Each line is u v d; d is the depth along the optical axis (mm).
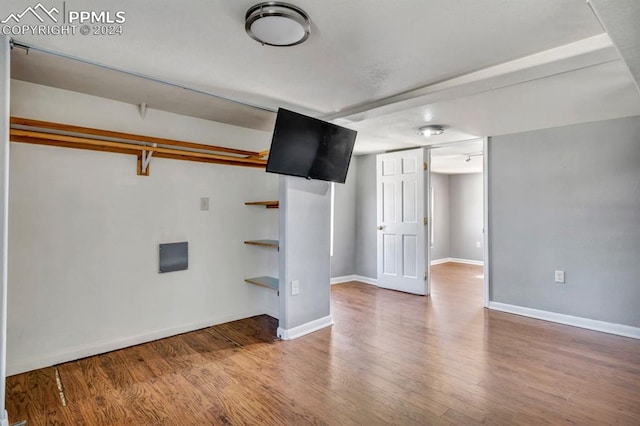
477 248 7219
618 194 3217
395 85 2396
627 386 2234
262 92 2545
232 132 3535
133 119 2895
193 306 3279
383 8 1477
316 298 3334
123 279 2859
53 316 2533
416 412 1951
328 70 2148
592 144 3350
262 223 3795
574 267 3453
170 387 2223
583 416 1911
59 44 1821
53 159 2537
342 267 5488
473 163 5977
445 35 1713
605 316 3266
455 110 2939
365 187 5500
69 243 2602
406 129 3674
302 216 3217
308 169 3068
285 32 1581
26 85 2420
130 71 2172
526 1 1425
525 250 3771
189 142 3125
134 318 2918
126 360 2621
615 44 1452
